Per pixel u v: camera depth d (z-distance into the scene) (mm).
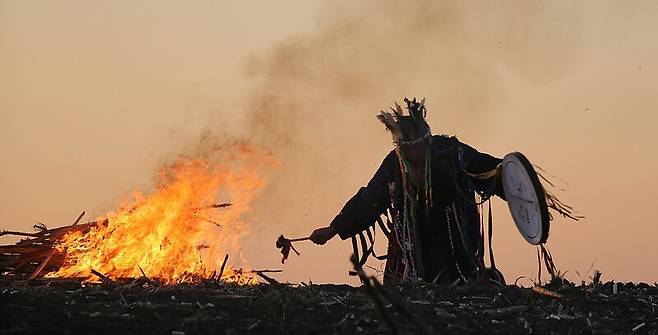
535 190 31969
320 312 25344
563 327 25766
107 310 24531
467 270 34406
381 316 25078
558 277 31000
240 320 24234
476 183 34531
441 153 34375
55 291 26828
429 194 34094
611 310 27703
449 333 24406
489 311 26844
